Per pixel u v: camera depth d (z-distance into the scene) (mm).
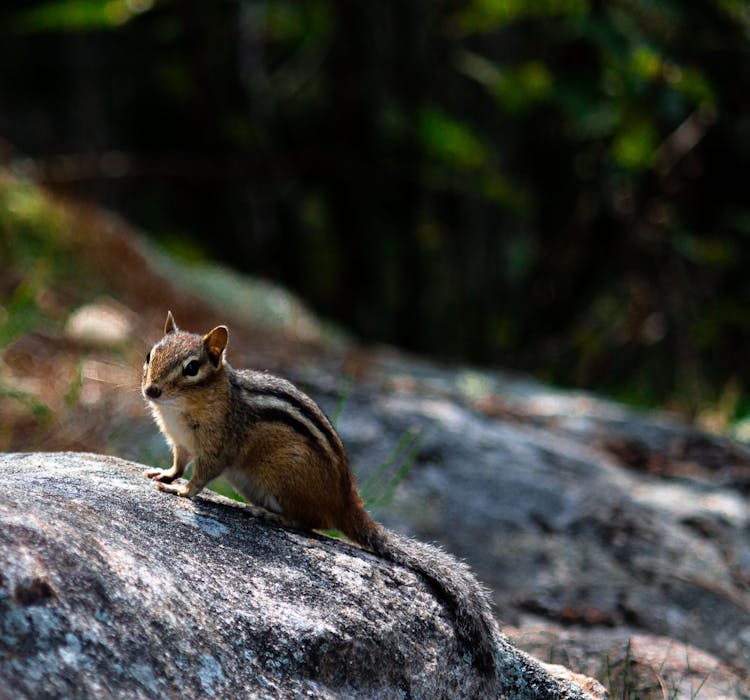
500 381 15398
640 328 19688
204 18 22188
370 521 5801
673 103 15383
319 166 24156
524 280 21828
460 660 5195
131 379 10797
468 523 9547
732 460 12617
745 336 19453
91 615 3850
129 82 25219
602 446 12555
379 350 16875
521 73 17391
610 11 16094
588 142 21312
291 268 24969
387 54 22328
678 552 9633
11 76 25062
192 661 4035
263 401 5863
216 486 8047
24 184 15266
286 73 24375
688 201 20078
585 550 9438
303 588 4855
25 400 10195
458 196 22297
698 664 7355
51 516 4254
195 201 25297
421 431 10867
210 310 15062
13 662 3516
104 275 14258
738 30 15781
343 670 4590
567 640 7590
